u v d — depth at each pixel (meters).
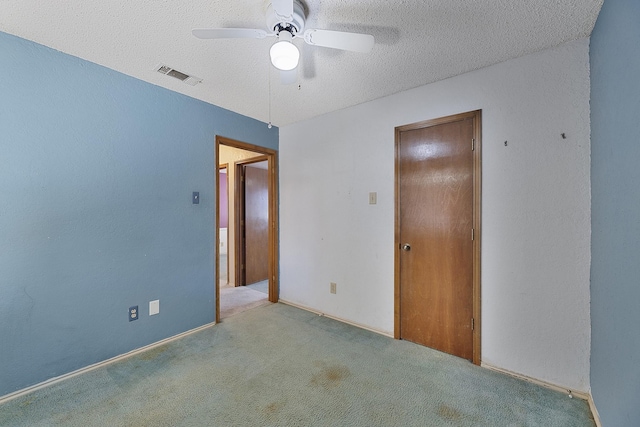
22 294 1.75
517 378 1.92
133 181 2.24
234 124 2.99
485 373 1.98
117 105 2.14
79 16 1.54
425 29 1.64
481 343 2.08
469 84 2.12
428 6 1.46
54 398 1.71
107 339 2.11
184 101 2.56
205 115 2.72
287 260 3.46
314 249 3.16
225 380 1.90
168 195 2.46
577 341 1.73
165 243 2.44
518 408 1.63
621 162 1.21
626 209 1.17
